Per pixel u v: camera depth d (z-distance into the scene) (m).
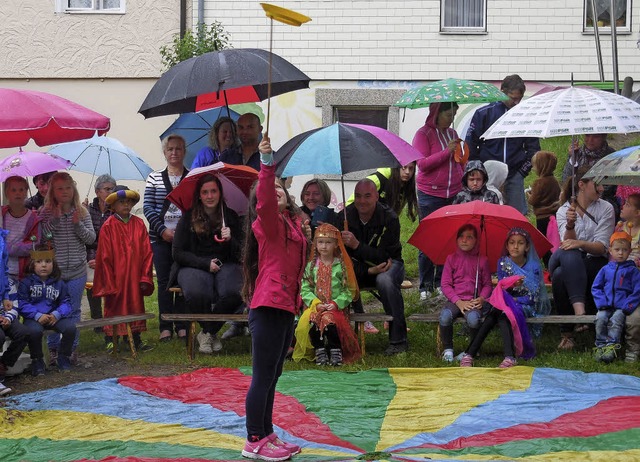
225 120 11.20
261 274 6.69
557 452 6.83
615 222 10.81
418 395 8.66
